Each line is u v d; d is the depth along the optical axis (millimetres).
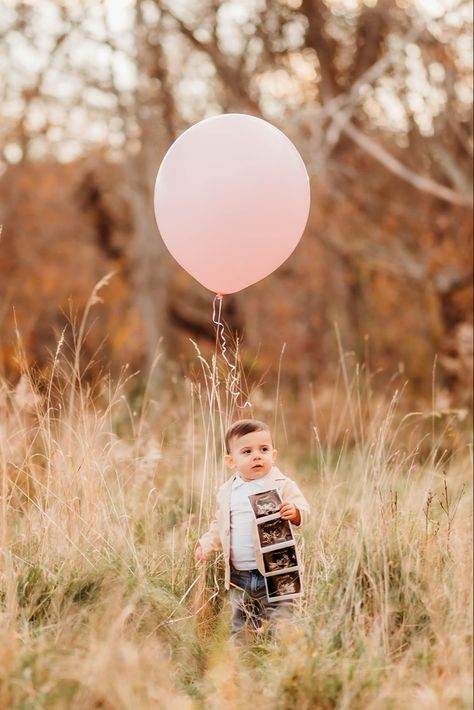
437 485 5402
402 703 3119
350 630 3549
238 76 13906
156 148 14031
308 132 13695
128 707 3068
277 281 17266
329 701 3172
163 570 4355
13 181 18266
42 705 3059
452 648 3311
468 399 9477
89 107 15359
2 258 18625
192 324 18516
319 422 9688
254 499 3949
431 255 13812
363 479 4422
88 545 4238
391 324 16594
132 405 8367
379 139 14375
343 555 4047
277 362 16547
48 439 4633
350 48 13586
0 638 3418
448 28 11617
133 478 5477
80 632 3562
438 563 3820
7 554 3957
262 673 3520
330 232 14719
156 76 13320
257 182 4246
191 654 3715
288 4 13383
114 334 17797
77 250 19438
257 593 4016
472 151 12086
